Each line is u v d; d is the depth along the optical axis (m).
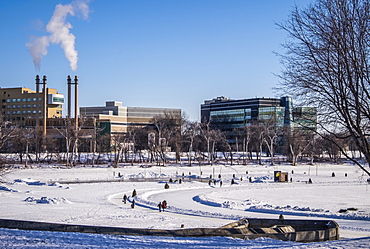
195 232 27.17
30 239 22.72
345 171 136.38
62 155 153.75
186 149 166.12
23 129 133.00
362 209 58.28
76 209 56.38
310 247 20.81
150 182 99.88
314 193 81.69
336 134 24.16
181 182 100.62
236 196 76.44
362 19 21.59
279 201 68.69
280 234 26.66
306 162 152.12
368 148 22.20
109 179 105.88
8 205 59.22
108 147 157.12
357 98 21.56
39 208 56.47
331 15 21.95
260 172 129.00
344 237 35.84
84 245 21.55
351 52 21.86
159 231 26.69
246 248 21.39
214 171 128.00
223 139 147.00
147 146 145.88
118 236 24.55
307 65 22.88
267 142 151.00
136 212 54.75
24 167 116.25
